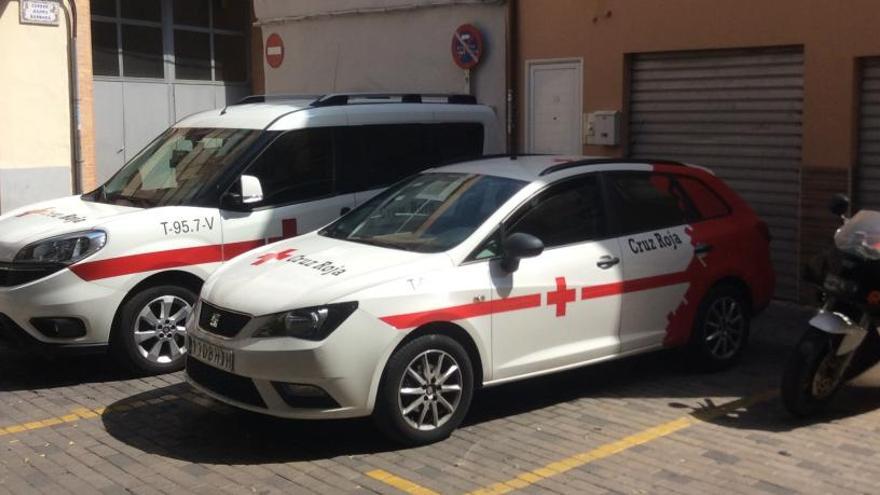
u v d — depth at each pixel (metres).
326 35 14.34
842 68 8.86
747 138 9.80
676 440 5.73
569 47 11.10
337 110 8.12
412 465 5.33
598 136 10.81
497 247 5.93
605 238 6.47
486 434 5.84
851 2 8.73
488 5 11.91
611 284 6.37
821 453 5.51
